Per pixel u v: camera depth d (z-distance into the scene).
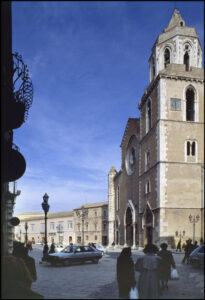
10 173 13.58
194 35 48.09
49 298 12.13
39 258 39.28
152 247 10.42
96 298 11.89
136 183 56.47
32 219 129.62
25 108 13.95
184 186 43.22
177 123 44.81
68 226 115.25
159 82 45.50
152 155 46.78
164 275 11.07
